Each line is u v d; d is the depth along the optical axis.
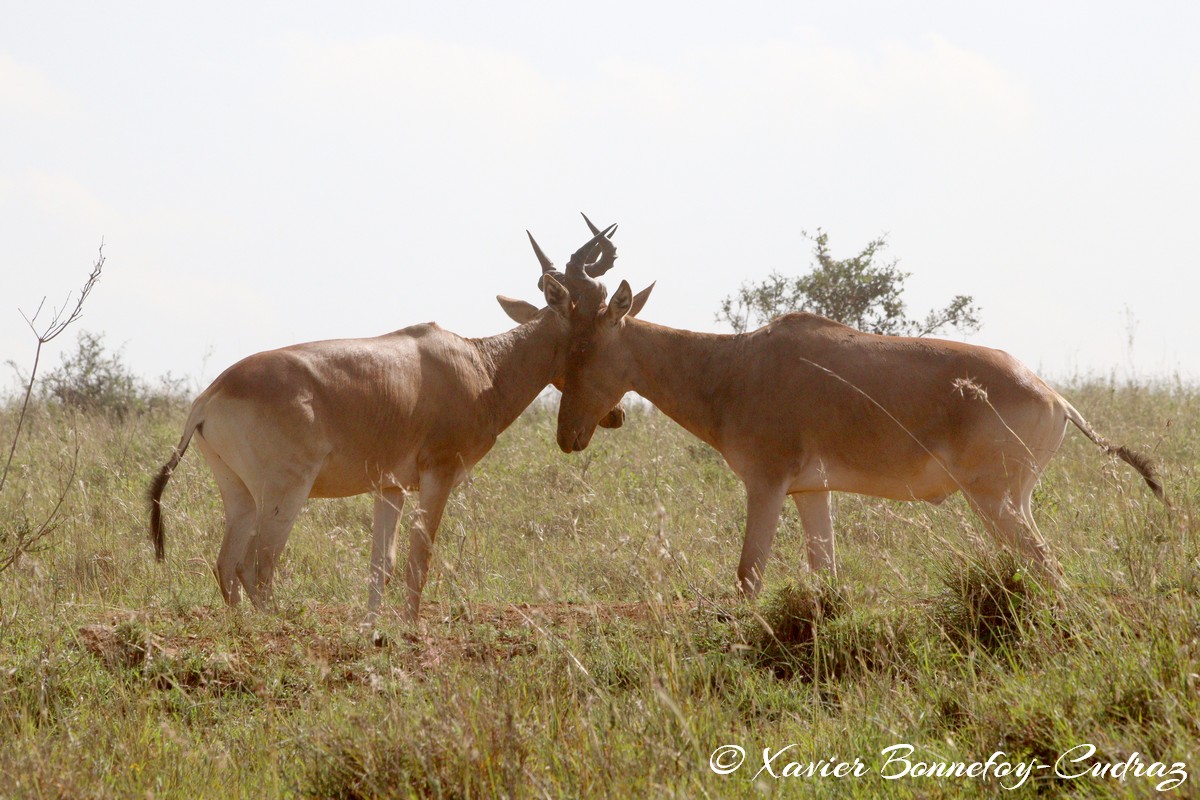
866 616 22.67
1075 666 18.78
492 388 31.55
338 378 28.16
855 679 21.00
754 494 28.86
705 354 30.75
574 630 23.28
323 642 24.34
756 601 24.33
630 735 17.47
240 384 27.41
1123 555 24.88
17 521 34.06
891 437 27.75
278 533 27.33
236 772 18.02
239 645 24.06
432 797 15.90
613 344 32.00
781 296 64.31
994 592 22.83
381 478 29.39
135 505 38.97
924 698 19.45
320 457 27.92
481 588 29.12
